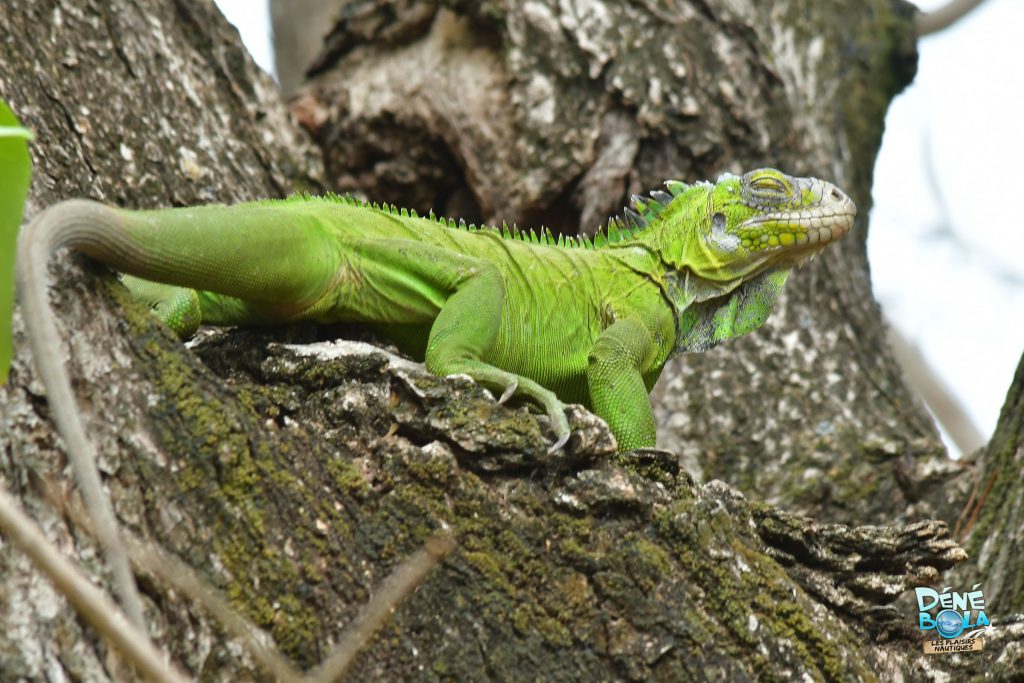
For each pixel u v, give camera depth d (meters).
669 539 9.06
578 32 17.31
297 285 9.62
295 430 8.62
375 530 8.33
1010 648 9.46
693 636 8.65
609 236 13.01
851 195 18.28
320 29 26.02
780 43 18.88
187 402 8.07
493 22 17.80
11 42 12.05
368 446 8.83
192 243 8.68
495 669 8.20
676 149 16.73
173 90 14.13
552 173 16.86
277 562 7.83
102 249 8.14
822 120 18.42
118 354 8.07
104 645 7.02
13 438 7.38
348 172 18.44
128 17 14.01
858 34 19.62
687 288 12.62
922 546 9.78
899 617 9.61
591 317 12.04
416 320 10.51
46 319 6.52
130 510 7.57
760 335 16.23
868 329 16.86
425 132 18.06
